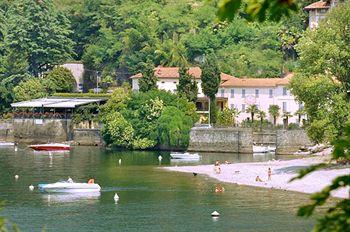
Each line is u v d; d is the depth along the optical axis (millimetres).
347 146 29078
